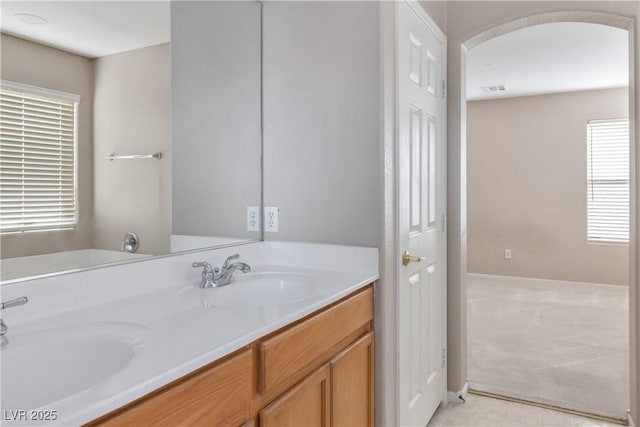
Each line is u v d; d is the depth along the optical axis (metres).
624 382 2.67
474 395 2.55
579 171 5.46
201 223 1.67
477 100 5.98
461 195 2.46
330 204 1.78
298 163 1.84
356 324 1.52
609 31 3.43
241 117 1.83
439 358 2.39
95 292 1.25
